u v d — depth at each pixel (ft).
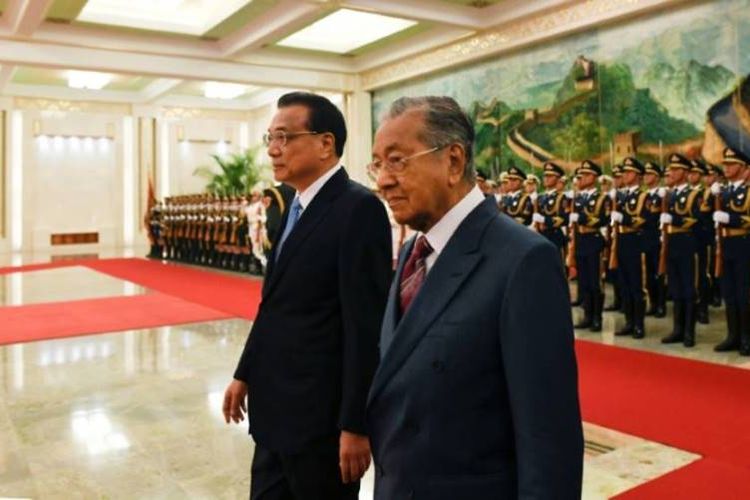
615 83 32.76
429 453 4.42
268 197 22.41
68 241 67.26
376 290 6.40
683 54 29.76
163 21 40.42
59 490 11.22
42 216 66.39
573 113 34.91
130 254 61.93
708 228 23.29
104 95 66.90
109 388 17.33
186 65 43.96
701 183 22.13
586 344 22.00
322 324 6.66
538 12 35.06
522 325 4.14
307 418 6.58
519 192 30.04
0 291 35.27
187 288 36.35
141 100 68.28
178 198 54.49
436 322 4.51
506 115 38.83
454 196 4.80
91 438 13.73
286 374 6.73
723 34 28.22
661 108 30.78
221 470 12.07
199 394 16.78
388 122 4.76
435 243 4.81
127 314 28.12
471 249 4.55
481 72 40.37
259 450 7.30
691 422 13.87
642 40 31.45
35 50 39.52
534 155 37.17
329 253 6.59
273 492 7.07
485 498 4.31
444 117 4.66
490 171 40.06
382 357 4.91
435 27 41.75
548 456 3.98
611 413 14.58
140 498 10.92
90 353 21.25
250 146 73.87
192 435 13.89
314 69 47.70
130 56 42.24
